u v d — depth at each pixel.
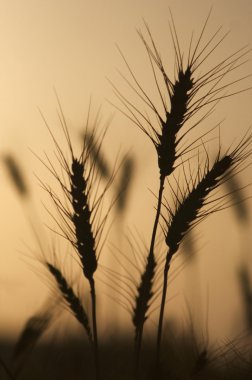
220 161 0.82
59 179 0.83
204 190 0.81
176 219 0.80
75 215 0.82
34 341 0.87
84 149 0.83
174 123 0.80
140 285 0.89
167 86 0.80
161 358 0.86
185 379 0.81
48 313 0.87
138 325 0.85
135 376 0.81
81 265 0.81
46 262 0.88
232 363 0.85
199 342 0.88
